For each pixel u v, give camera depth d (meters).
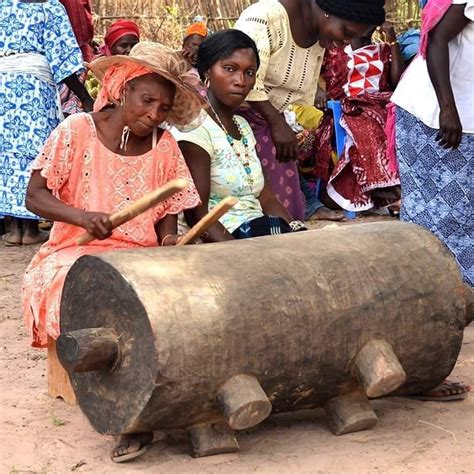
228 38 5.98
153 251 4.52
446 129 6.63
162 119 5.07
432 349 4.90
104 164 5.18
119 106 5.16
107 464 4.52
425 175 7.01
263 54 6.52
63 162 5.12
